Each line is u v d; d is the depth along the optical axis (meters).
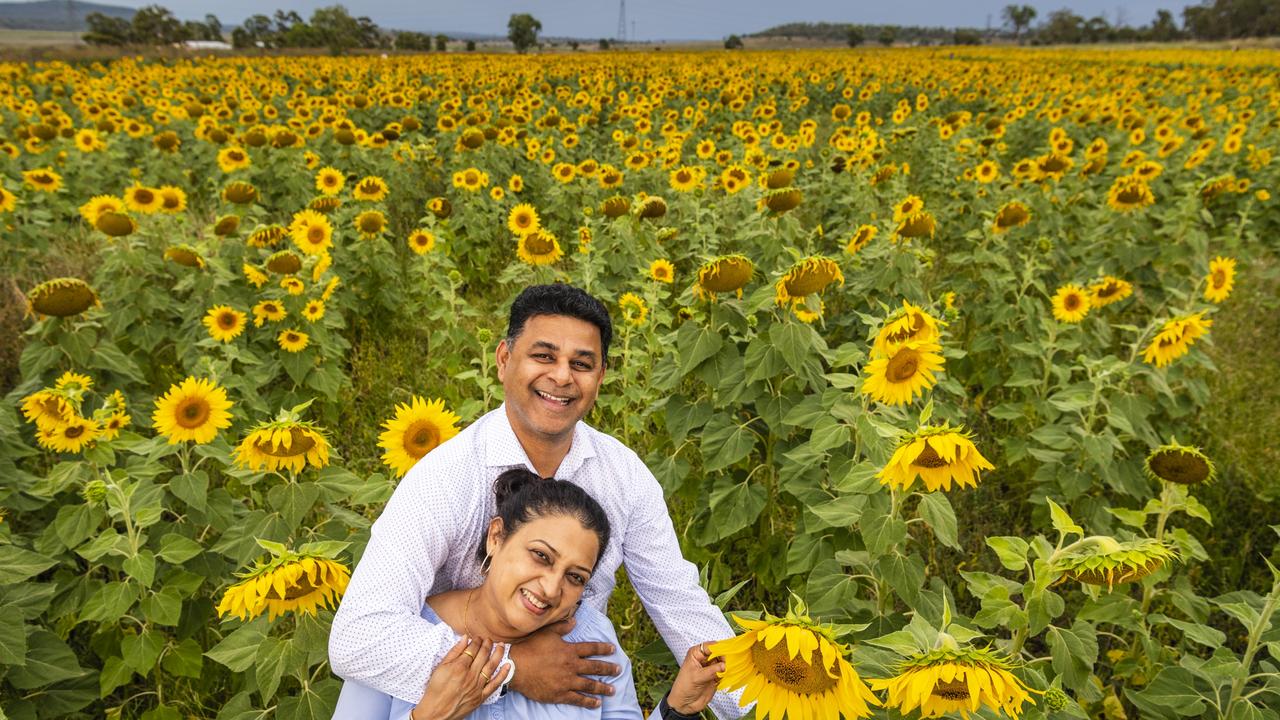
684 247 7.76
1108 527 4.11
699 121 16.61
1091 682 2.66
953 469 2.34
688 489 4.17
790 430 3.58
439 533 2.17
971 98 22.94
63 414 3.33
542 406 2.21
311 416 5.66
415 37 73.00
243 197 7.11
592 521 2.02
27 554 2.90
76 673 2.93
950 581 4.27
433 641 1.96
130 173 11.16
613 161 12.25
